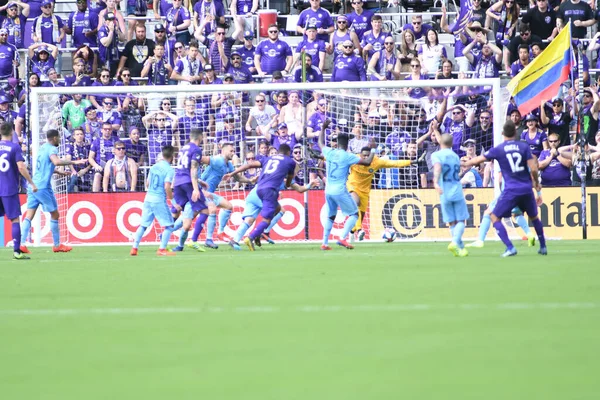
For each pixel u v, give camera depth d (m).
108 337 25.19
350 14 89.88
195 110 80.50
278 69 87.12
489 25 88.75
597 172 75.88
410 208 75.88
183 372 20.36
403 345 22.94
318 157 65.38
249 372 20.20
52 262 54.41
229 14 94.12
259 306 30.95
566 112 77.44
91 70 86.88
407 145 77.94
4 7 91.50
